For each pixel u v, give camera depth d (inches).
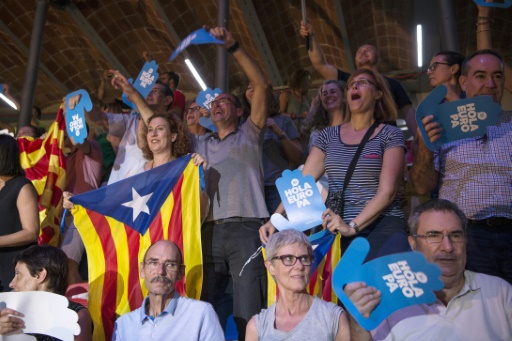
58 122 219.3
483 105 138.2
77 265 208.1
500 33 392.8
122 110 275.6
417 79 389.1
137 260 180.5
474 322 117.0
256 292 169.0
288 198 148.2
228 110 188.2
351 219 149.8
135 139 212.1
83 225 184.2
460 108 139.2
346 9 389.1
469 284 119.6
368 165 151.4
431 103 140.3
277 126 207.9
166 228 179.5
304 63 439.5
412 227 124.3
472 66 157.8
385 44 411.8
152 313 153.9
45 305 136.3
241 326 167.0
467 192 150.3
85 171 233.6
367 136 155.2
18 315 135.5
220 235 175.6
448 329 117.1
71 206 185.2
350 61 423.8
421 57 385.4
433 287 99.6
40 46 370.0
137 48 439.8
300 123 263.9
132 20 418.6
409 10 380.8
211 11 400.5
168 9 395.9
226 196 177.5
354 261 102.6
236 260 171.6
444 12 255.9
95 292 180.2
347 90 162.1
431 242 120.4
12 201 174.2
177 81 268.8
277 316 131.7
